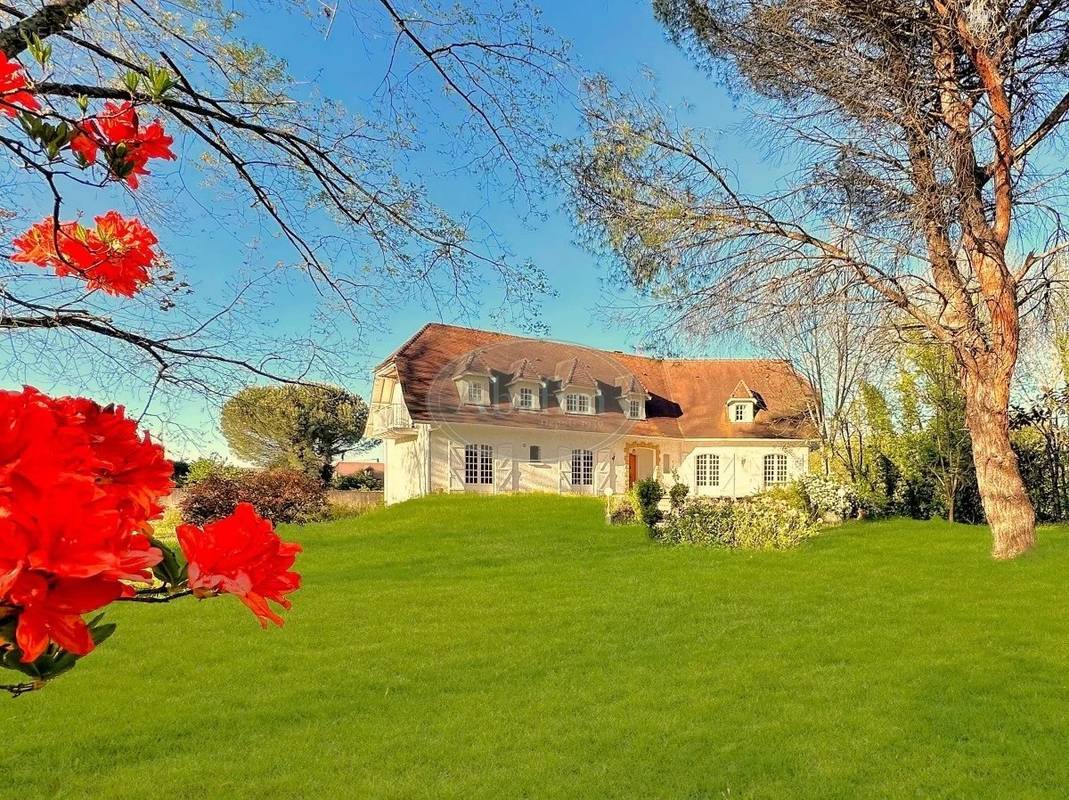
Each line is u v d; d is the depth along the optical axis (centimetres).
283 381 226
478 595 880
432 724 471
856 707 469
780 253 986
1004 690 488
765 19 908
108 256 154
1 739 457
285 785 388
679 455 2669
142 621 764
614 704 495
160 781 395
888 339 1016
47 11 185
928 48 946
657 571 1019
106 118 144
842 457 1841
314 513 1936
